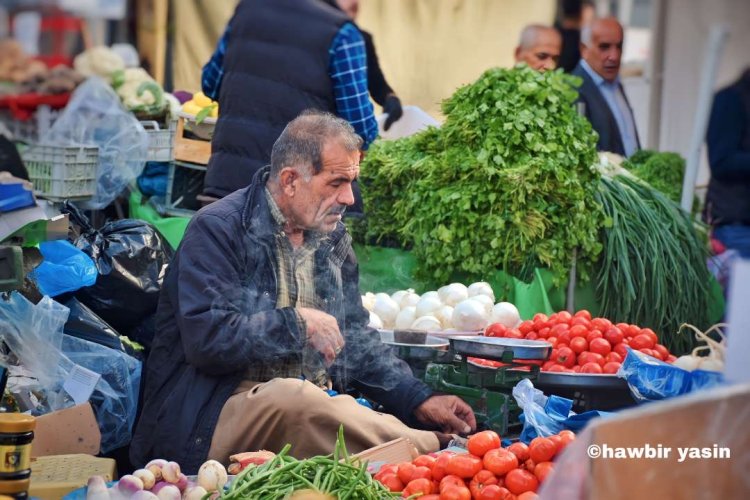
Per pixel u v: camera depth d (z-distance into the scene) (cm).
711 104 1510
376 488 658
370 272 1284
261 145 1160
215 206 847
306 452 796
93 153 1180
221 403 815
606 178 1323
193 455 805
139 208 1273
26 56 1390
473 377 888
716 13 1708
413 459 774
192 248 826
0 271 696
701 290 1304
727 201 1508
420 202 1230
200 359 805
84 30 1528
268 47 1162
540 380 890
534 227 1180
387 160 1290
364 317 910
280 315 806
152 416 842
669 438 372
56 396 923
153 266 1069
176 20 1623
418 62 1828
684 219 1341
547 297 1201
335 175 823
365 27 1791
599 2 1839
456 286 1145
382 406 910
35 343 921
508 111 1220
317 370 847
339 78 1169
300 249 859
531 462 689
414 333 973
